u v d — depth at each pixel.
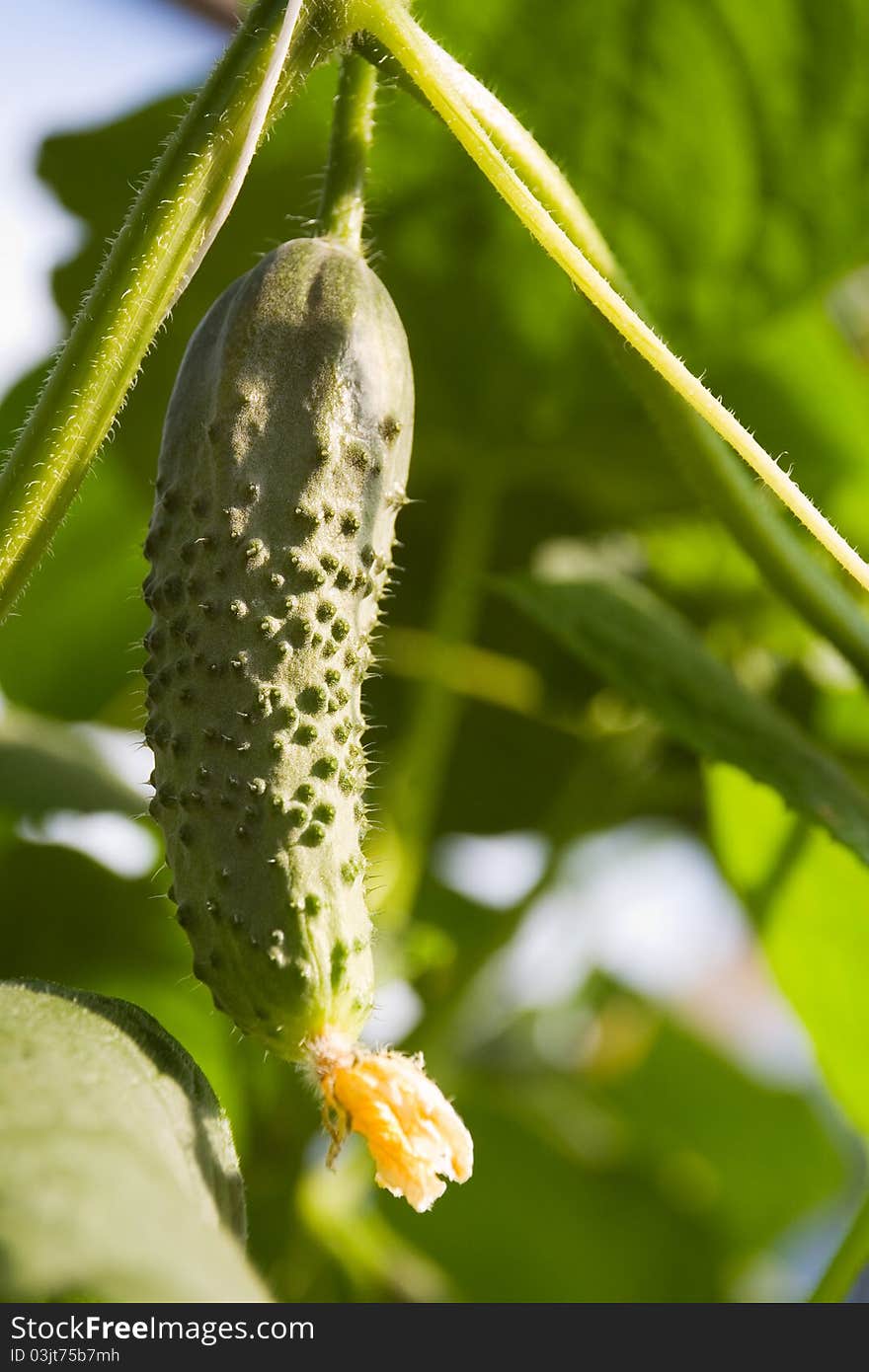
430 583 0.76
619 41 0.59
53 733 0.71
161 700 0.47
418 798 0.70
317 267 0.49
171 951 0.71
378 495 0.48
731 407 0.71
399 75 0.50
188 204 0.48
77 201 0.67
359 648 0.48
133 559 0.79
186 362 0.49
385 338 0.49
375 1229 0.77
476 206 0.63
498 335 0.67
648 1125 1.02
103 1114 0.43
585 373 0.68
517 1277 0.93
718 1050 1.00
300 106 0.62
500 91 0.60
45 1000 0.46
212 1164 0.45
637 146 0.61
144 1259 0.41
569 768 0.81
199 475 0.48
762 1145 1.03
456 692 0.78
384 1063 0.46
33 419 0.48
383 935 0.64
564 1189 0.91
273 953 0.46
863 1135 0.71
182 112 0.64
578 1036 1.00
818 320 0.68
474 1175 0.90
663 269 0.62
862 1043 0.69
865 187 0.61
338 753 0.47
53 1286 0.40
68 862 0.70
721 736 0.59
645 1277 0.93
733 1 0.58
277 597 0.47
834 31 0.58
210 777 0.46
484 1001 0.79
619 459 0.72
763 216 0.61
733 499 0.54
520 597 0.62
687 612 0.77
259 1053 0.65
